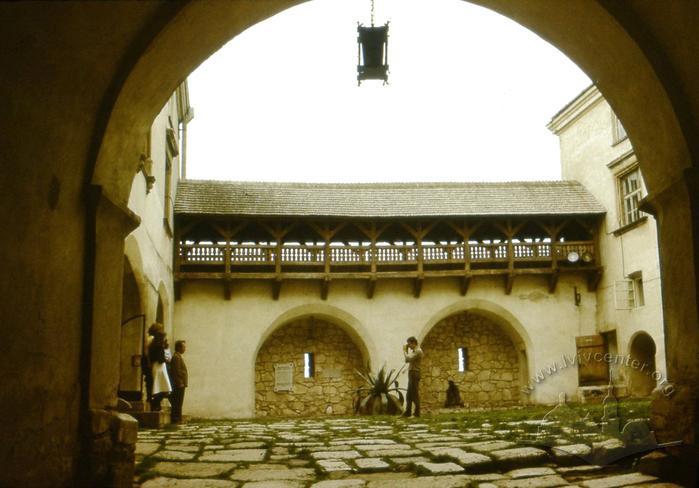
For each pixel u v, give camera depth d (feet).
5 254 13.44
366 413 68.64
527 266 79.61
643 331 71.20
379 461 24.08
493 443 26.68
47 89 14.74
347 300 77.25
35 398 14.96
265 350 79.15
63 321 16.62
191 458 25.07
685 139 20.16
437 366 81.15
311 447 28.86
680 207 20.90
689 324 20.43
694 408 19.45
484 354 82.23
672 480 18.95
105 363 19.16
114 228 19.86
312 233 82.64
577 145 85.71
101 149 18.26
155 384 57.31
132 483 19.24
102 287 18.89
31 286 14.71
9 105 13.21
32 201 14.70
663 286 22.02
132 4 16.51
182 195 75.15
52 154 15.67
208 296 75.15
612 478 19.56
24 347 14.38
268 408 77.82
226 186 77.87
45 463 15.46
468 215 76.74
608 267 78.02
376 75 26.61
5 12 11.99
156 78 20.10
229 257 73.97
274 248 75.20
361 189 80.43
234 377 73.72
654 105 21.17
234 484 19.85
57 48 14.47
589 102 81.76
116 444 18.57
